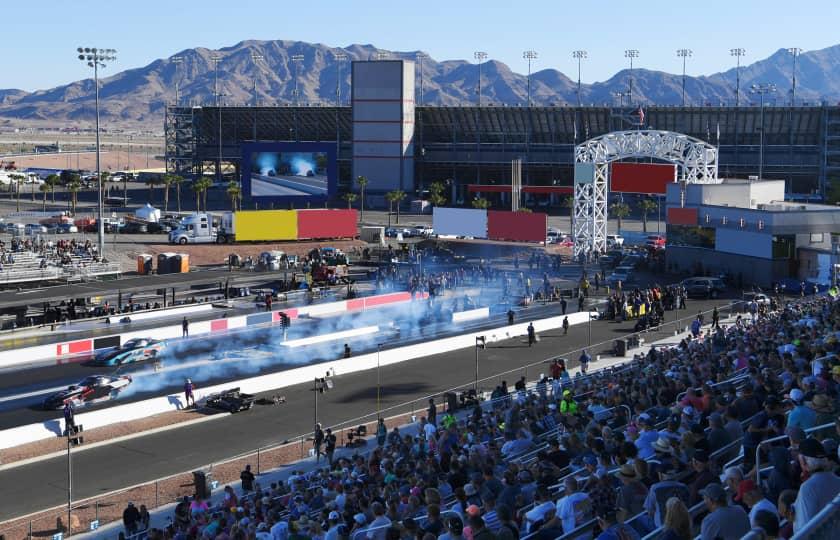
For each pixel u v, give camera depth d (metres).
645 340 73.06
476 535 15.92
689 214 107.44
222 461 46.19
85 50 107.62
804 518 12.46
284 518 28.58
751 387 23.02
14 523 38.31
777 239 95.94
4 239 130.25
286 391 60.97
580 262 117.88
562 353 70.81
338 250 122.56
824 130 195.75
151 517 38.56
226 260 124.62
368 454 39.69
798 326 42.94
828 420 18.28
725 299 92.00
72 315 83.56
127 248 127.00
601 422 29.75
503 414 38.41
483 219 134.62
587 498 17.20
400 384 62.56
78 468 46.06
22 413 55.78
